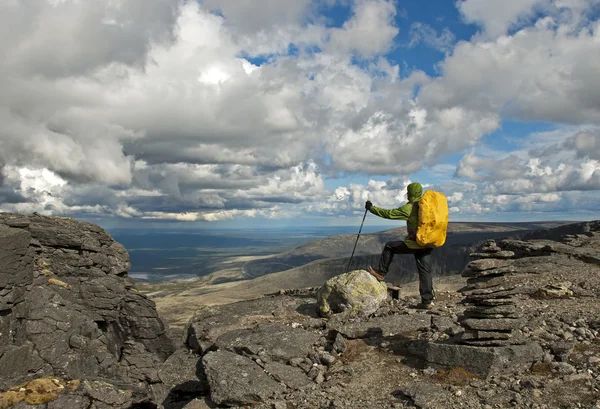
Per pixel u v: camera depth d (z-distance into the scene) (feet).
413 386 11.99
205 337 19.10
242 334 17.69
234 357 14.87
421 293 19.27
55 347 20.27
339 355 15.39
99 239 27.02
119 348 26.76
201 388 16.35
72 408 15.38
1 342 18.93
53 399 15.44
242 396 12.66
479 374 12.32
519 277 23.13
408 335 16.35
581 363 12.62
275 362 14.80
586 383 11.39
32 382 16.05
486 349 12.46
